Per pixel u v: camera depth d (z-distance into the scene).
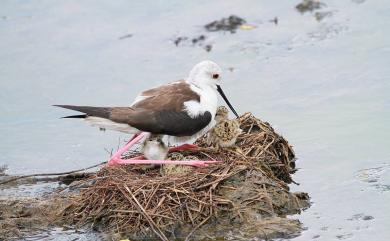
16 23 21.62
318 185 13.97
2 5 22.55
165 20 21.36
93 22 21.55
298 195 13.42
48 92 18.34
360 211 13.03
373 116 16.17
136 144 15.95
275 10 21.47
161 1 22.34
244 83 18.03
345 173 14.30
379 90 17.14
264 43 19.88
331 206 13.23
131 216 12.55
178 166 13.36
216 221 12.52
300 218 12.91
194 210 12.50
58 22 21.59
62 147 16.08
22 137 16.53
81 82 18.70
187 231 12.40
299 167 14.63
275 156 14.13
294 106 16.88
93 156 15.66
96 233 12.70
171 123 13.79
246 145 14.04
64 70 19.31
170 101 13.91
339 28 20.20
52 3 22.59
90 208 13.08
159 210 12.50
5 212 13.59
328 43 19.53
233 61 19.14
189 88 14.20
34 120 17.23
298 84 17.80
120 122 13.70
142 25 21.22
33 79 18.95
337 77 17.91
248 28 20.62
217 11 21.58
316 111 16.59
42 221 13.23
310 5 21.44
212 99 14.30
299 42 19.75
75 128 16.91
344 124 15.98
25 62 19.77
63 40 20.75
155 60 19.48
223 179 12.88
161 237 12.30
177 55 19.64
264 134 14.28
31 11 22.22
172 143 14.51
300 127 16.00
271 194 13.05
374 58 18.55
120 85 18.39
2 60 19.88
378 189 13.67
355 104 16.70
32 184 14.68
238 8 21.67
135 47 20.20
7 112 17.58
